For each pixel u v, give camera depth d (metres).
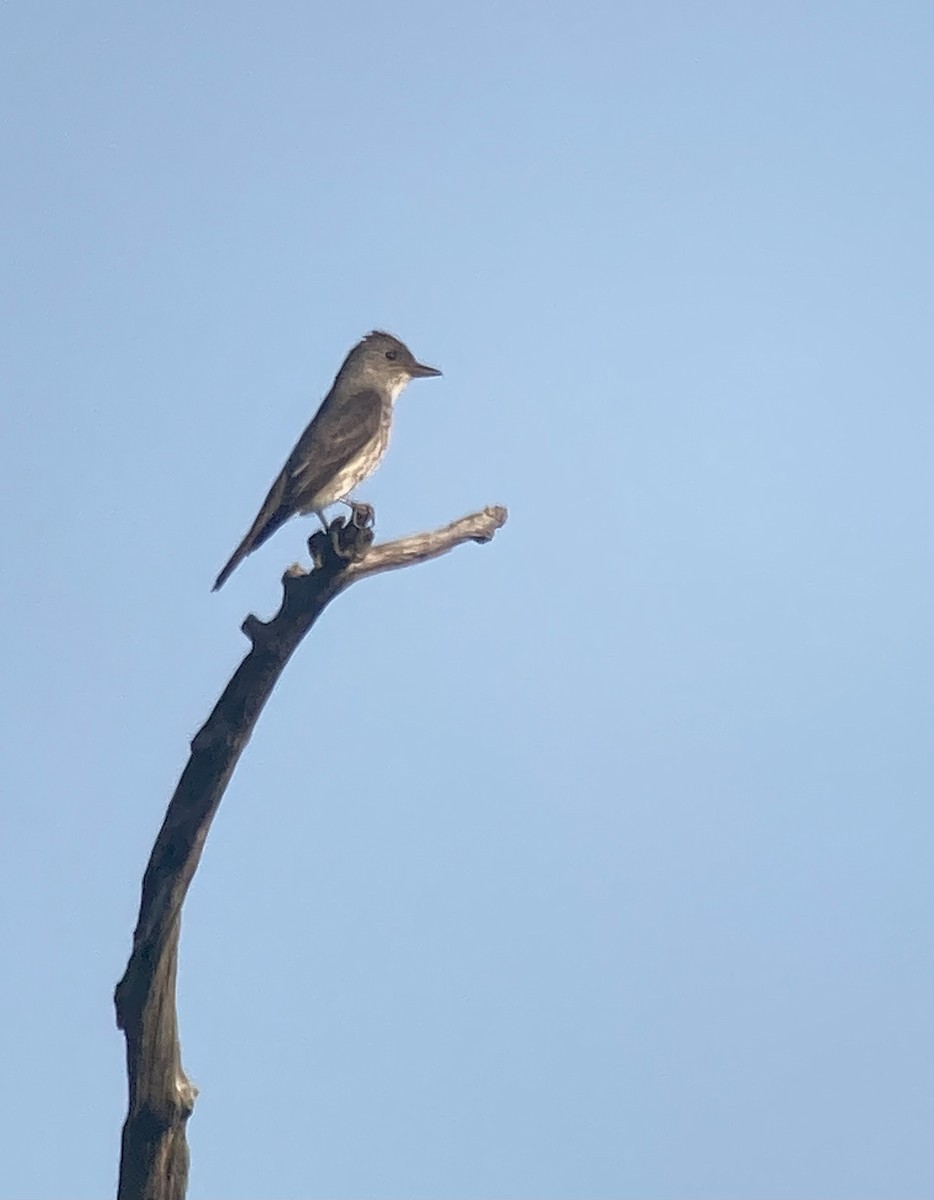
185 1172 9.12
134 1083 8.93
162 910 8.83
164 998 8.91
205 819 8.88
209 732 8.84
